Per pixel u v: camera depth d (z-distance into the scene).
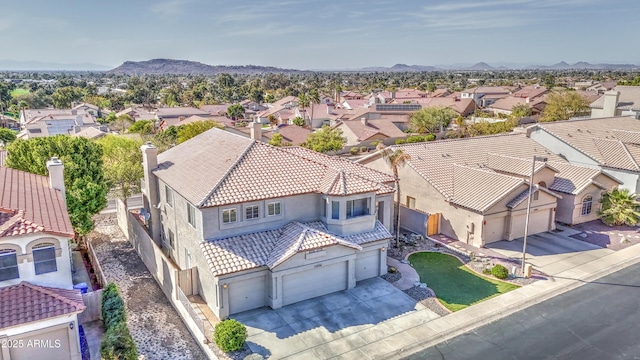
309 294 26.36
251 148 30.11
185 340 22.73
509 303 26.06
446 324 23.80
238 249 25.00
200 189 26.44
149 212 34.38
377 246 28.91
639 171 42.69
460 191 37.12
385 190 32.34
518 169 40.66
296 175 28.84
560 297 26.83
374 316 24.52
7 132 89.38
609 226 39.44
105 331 22.34
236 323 21.69
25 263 19.20
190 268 26.86
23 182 25.86
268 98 188.75
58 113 120.31
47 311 18.44
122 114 119.88
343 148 76.62
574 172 41.06
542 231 37.94
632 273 30.11
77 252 34.09
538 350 21.55
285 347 21.61
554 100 95.75
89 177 32.81
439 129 92.62
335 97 162.50
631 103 72.62
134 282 29.38
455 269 30.84
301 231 26.20
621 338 22.55
